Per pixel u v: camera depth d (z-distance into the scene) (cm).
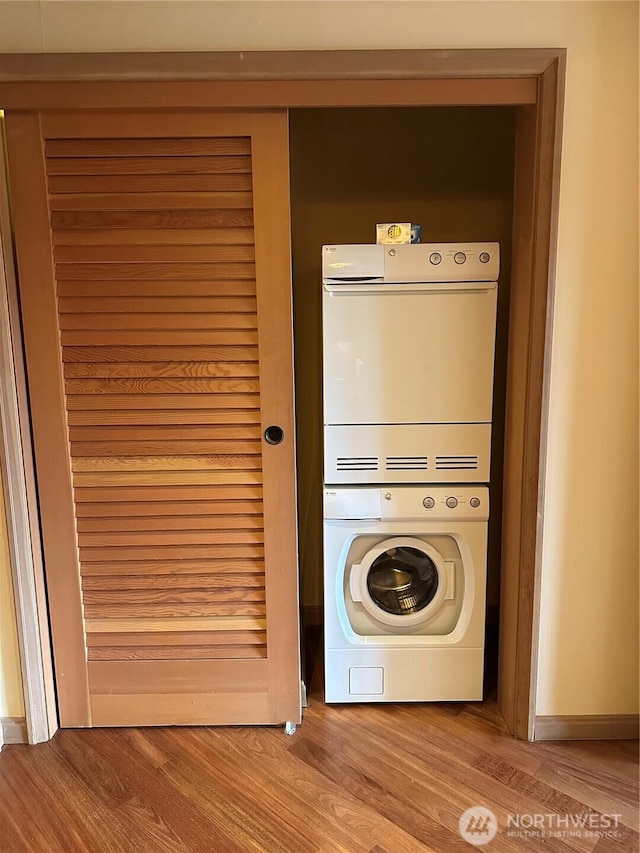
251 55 160
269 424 183
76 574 193
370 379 193
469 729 203
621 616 192
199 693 201
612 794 176
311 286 243
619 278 173
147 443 186
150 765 188
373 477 199
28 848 161
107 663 199
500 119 229
